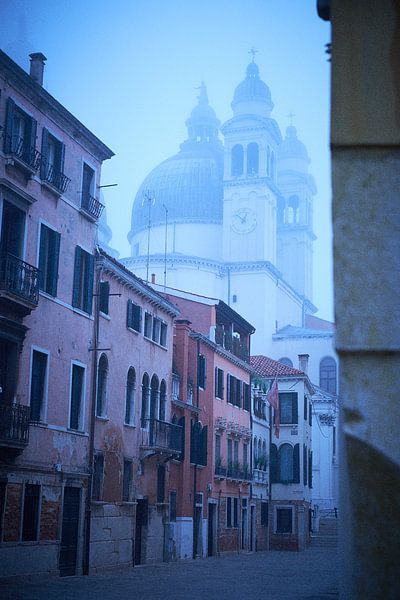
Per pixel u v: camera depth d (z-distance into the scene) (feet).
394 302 14.05
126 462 100.27
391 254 14.19
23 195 76.18
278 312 299.79
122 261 284.00
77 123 88.02
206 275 282.15
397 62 14.66
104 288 95.14
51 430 80.07
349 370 14.03
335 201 14.47
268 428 182.80
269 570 101.86
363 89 14.70
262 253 288.51
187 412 124.36
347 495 14.19
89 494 87.20
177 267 280.51
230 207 294.46
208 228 303.68
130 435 100.68
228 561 122.83
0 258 72.08
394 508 13.71
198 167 311.27
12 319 73.67
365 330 13.99
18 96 77.51
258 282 281.33
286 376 186.50
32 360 77.61
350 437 13.76
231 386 153.17
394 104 14.55
